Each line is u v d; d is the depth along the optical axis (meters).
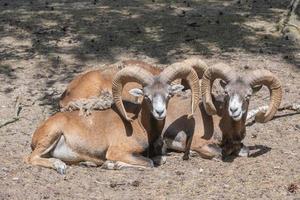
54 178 10.60
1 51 18.98
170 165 11.31
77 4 25.02
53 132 10.98
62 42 19.84
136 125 11.21
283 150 12.03
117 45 19.42
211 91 11.53
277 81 11.06
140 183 10.50
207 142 11.56
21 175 10.63
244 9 23.86
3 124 13.38
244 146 11.77
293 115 13.95
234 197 10.02
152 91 10.70
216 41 19.77
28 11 23.75
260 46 19.33
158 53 18.61
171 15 22.80
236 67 17.33
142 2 25.19
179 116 11.81
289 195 10.09
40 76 16.81
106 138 11.16
